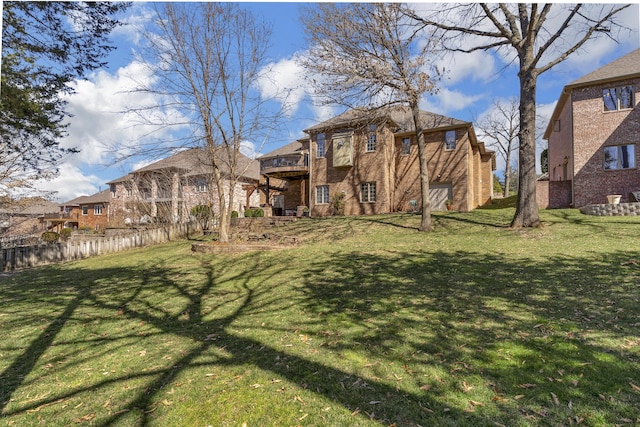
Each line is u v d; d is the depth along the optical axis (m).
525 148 12.49
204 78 13.25
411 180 22.81
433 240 11.80
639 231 10.29
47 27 6.50
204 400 3.21
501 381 3.24
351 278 7.67
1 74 5.93
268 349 4.29
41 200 14.86
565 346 3.84
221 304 6.46
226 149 15.03
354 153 22.83
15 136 8.23
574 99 18.23
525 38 12.48
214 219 22.58
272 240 14.50
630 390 2.97
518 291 5.88
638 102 16.73
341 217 19.98
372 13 13.39
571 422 2.62
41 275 10.86
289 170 24.53
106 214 42.69
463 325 4.61
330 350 4.16
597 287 5.79
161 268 10.63
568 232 11.03
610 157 17.27
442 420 2.74
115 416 3.04
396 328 4.68
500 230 12.41
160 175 24.02
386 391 3.21
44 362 4.27
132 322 5.68
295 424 2.80
